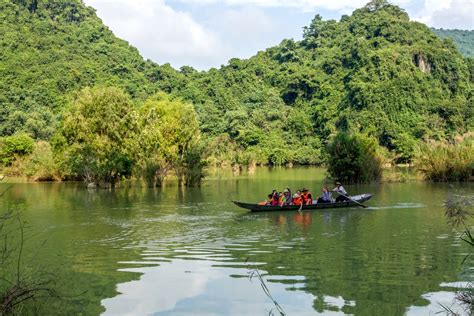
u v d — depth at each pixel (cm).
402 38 14300
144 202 3114
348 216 2442
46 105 11106
